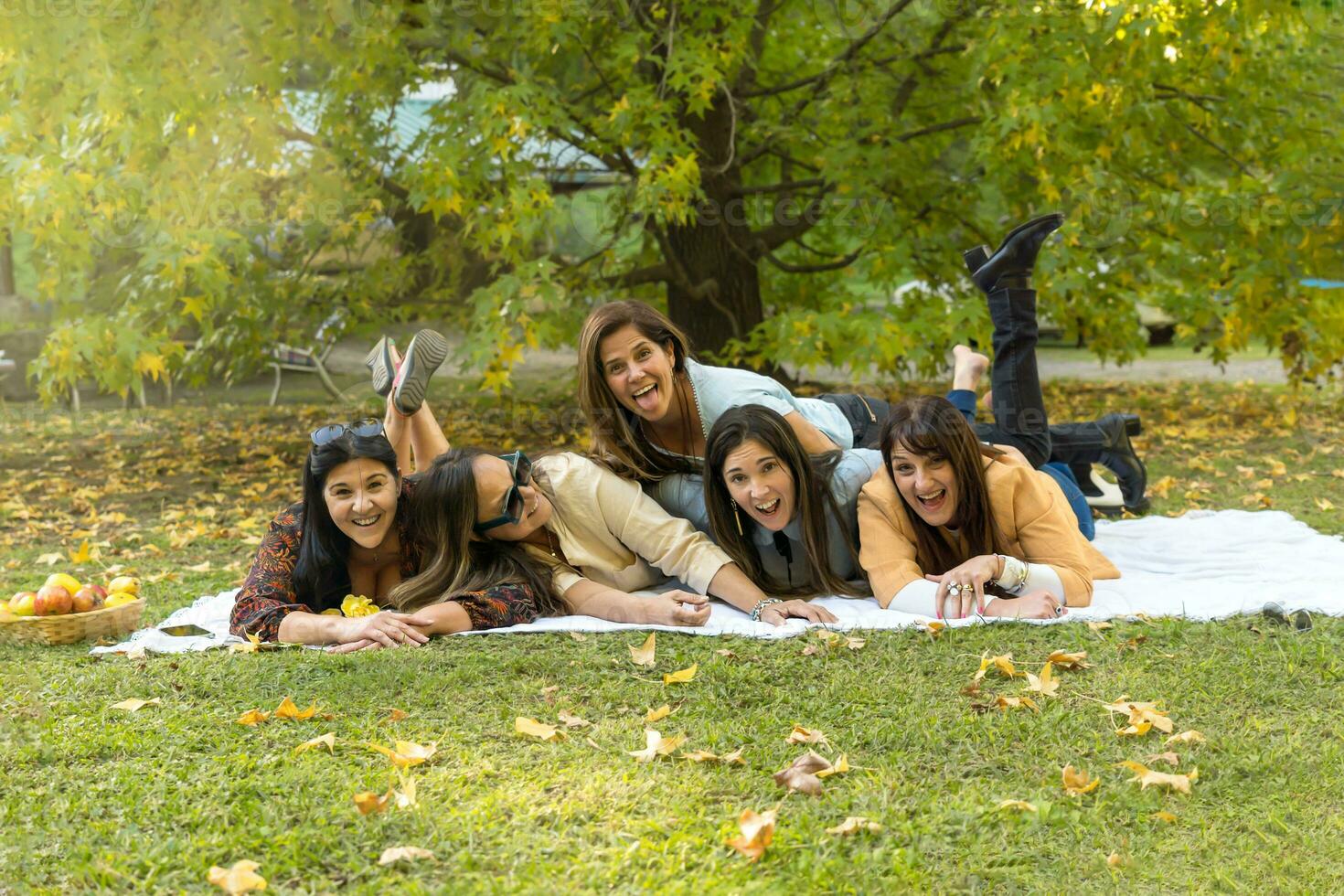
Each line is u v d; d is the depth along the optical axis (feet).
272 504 22.06
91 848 7.62
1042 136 24.32
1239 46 26.08
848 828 7.72
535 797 8.27
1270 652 11.03
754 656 11.31
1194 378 40.06
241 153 24.39
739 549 13.32
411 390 13.75
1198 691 10.14
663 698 10.25
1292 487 20.39
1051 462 17.99
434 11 24.64
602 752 9.05
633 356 13.25
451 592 12.59
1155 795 8.23
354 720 9.77
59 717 9.90
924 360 26.84
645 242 33.71
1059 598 12.51
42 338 40.14
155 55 22.11
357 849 7.60
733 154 29.71
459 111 25.18
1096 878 7.29
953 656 11.19
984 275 15.60
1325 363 28.35
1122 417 18.45
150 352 23.95
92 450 29.73
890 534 13.12
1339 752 8.86
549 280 25.00
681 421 13.97
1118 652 11.17
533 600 12.67
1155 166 29.19
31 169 21.40
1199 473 22.09
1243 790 8.36
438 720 9.75
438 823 7.90
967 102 30.60
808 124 30.53
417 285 32.83
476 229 27.02
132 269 25.64
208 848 7.60
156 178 23.00
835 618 12.33
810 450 13.65
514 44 25.99
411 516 13.08
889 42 30.27
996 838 7.72
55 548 18.33
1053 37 24.75
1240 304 28.04
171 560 17.37
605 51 27.50
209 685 10.62
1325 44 27.89
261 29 23.68
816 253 34.83
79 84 22.16
